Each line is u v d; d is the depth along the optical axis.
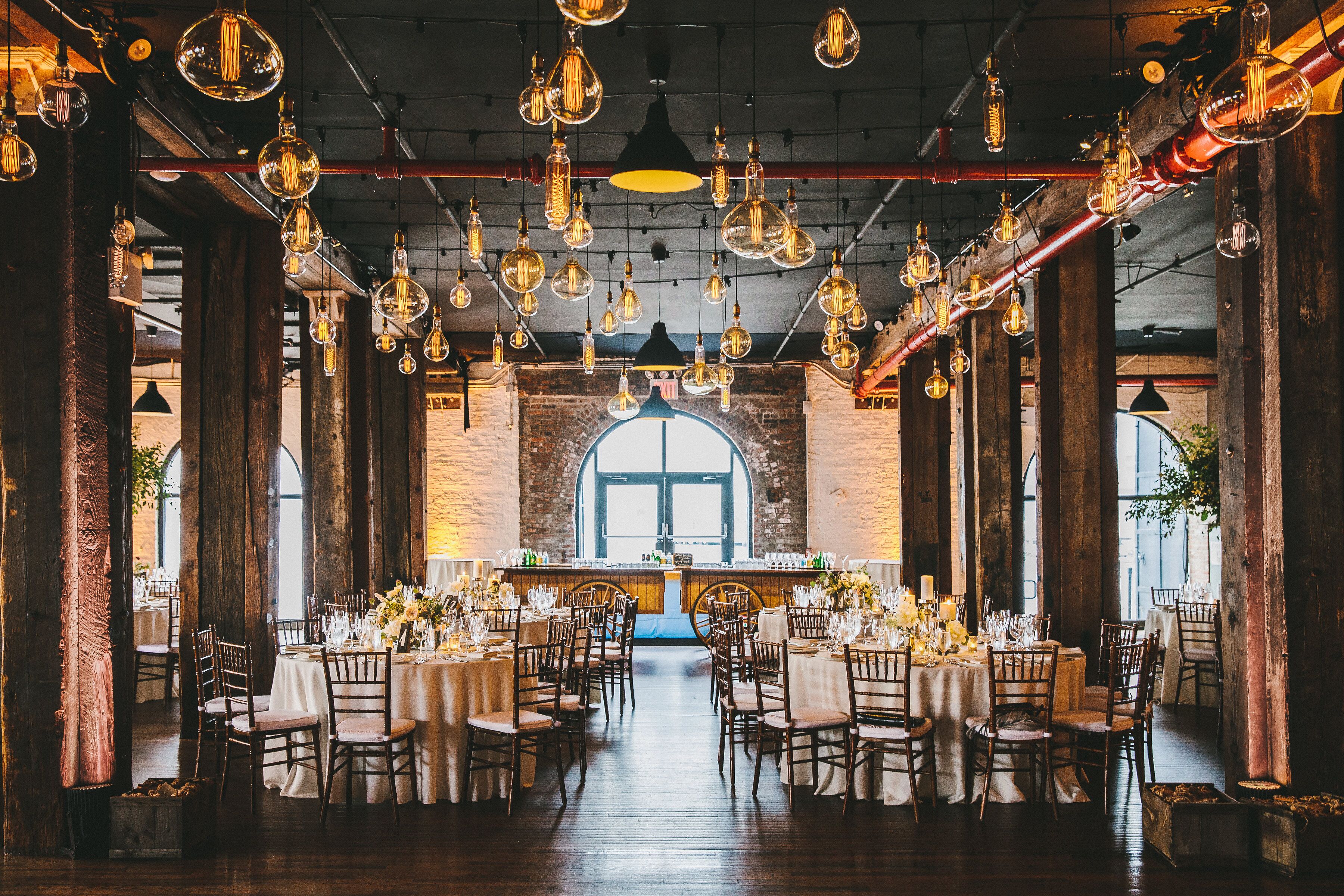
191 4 4.79
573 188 5.61
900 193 7.46
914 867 4.50
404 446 11.68
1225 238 4.18
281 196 3.73
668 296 11.21
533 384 14.80
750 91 5.79
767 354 14.62
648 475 15.03
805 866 4.51
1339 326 4.60
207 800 4.82
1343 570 4.56
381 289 5.18
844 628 6.24
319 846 4.80
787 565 13.61
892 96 5.87
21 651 4.61
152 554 14.62
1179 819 4.48
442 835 4.97
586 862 4.56
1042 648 6.12
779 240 4.01
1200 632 8.62
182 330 7.19
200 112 5.77
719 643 6.55
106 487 4.77
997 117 3.94
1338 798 4.50
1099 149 5.83
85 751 4.70
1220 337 4.94
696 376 8.18
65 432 4.66
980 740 5.66
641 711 8.36
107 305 4.78
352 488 9.66
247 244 7.22
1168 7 4.86
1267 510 4.70
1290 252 4.63
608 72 5.52
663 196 7.61
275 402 7.21
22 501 4.62
